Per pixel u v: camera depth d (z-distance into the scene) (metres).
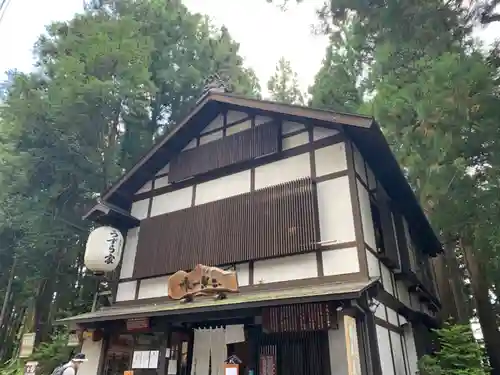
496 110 10.12
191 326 8.97
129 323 8.54
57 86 14.10
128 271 10.67
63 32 16.25
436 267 16.02
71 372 6.63
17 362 14.52
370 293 6.96
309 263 7.82
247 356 8.11
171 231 10.08
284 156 9.34
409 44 10.77
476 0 10.11
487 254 12.11
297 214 8.16
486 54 10.61
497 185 10.80
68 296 17.86
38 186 14.97
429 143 11.48
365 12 10.73
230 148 10.21
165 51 19.00
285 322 6.60
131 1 18.89
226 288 7.75
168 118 19.66
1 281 19.08
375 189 9.63
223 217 9.27
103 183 15.91
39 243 14.65
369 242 8.18
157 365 8.39
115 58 15.02
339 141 8.69
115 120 16.39
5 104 14.63
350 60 17.16
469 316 18.02
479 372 7.88
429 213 13.53
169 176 11.11
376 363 6.53
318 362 7.06
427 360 8.60
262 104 9.59
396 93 12.32
